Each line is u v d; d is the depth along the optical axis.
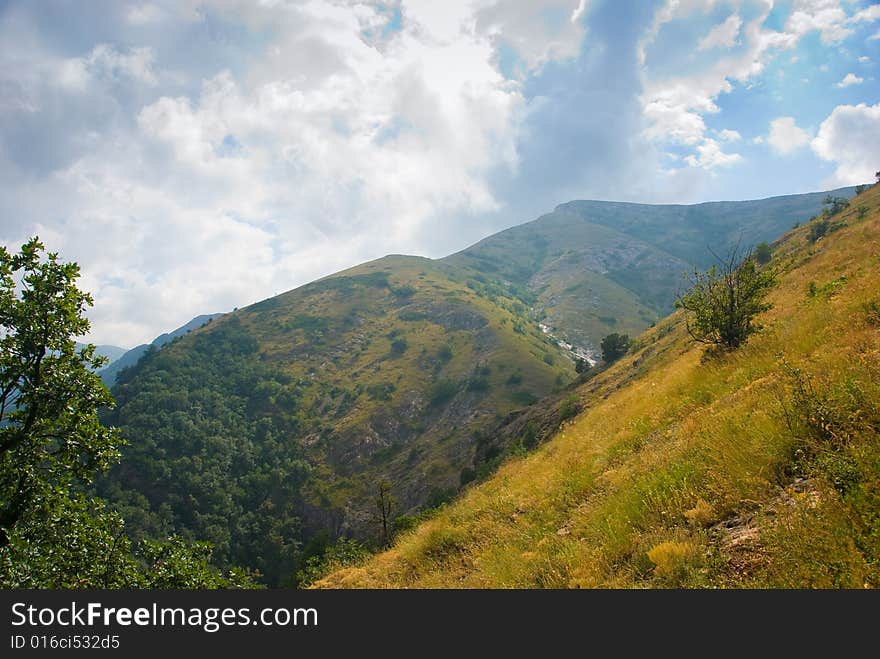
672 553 5.09
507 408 151.25
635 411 14.02
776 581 4.01
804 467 5.26
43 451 10.38
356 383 196.50
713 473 6.23
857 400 5.65
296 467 140.88
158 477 129.25
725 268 15.03
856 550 3.81
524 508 10.82
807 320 11.27
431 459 132.88
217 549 110.62
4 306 9.93
